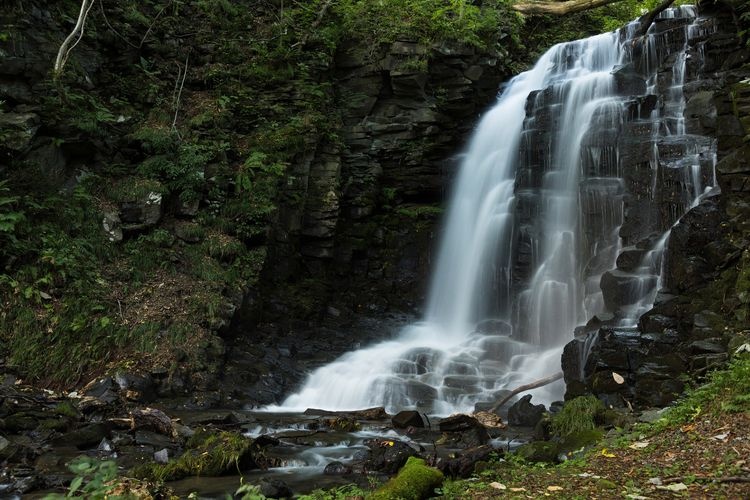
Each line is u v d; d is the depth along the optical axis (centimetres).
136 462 732
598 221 1400
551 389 1141
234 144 1556
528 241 1555
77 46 1448
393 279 1786
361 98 1780
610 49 1758
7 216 1104
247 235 1438
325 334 1480
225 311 1272
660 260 1137
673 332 960
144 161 1435
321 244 1645
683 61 1474
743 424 578
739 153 1066
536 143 1625
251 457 726
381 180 1848
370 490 614
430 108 1778
